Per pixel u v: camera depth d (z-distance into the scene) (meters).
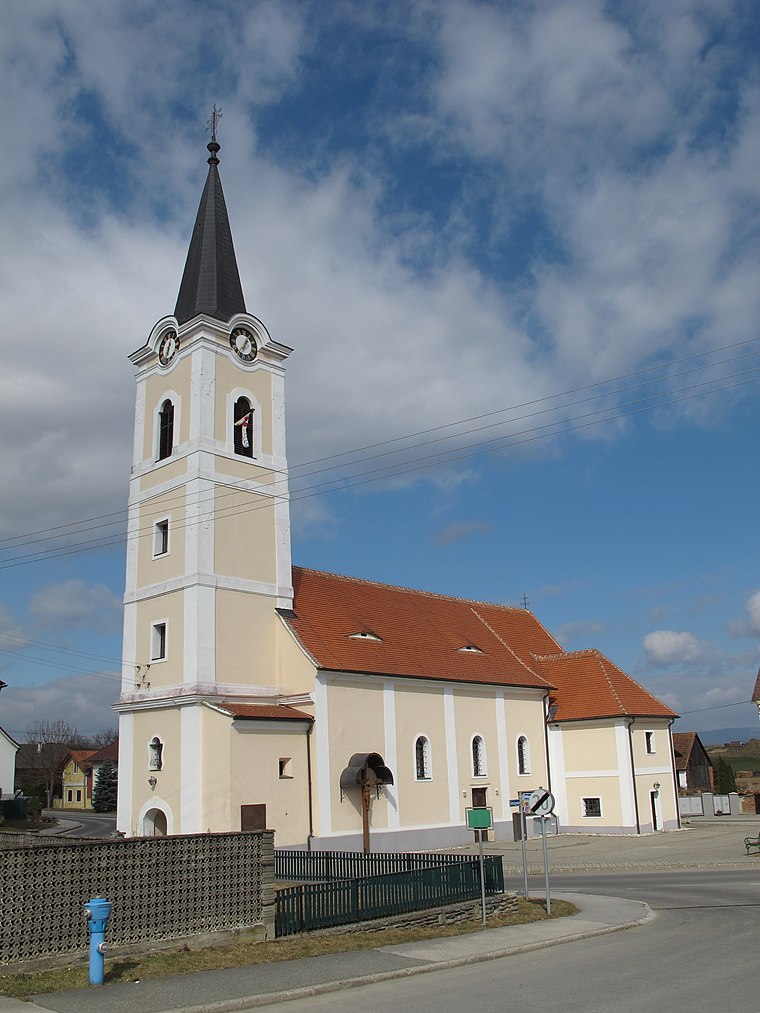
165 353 40.16
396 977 15.34
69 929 15.46
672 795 49.34
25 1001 13.08
